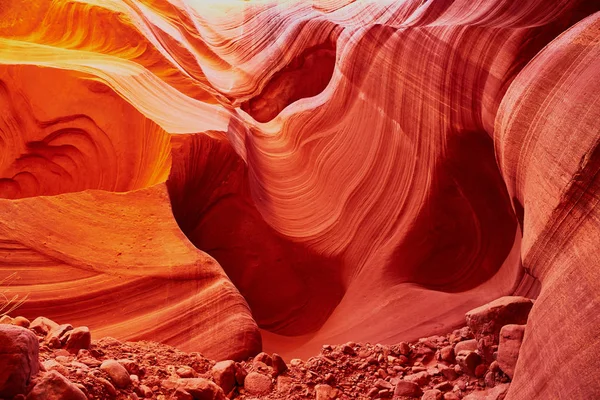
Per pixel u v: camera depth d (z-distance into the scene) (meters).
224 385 3.81
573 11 5.43
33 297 4.67
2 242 4.88
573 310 2.74
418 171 6.47
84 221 5.18
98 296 4.83
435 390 3.74
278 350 6.04
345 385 3.99
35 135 6.05
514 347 3.61
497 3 6.29
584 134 3.08
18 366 2.52
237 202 6.84
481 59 5.88
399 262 6.33
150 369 3.70
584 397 2.45
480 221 6.22
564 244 3.08
